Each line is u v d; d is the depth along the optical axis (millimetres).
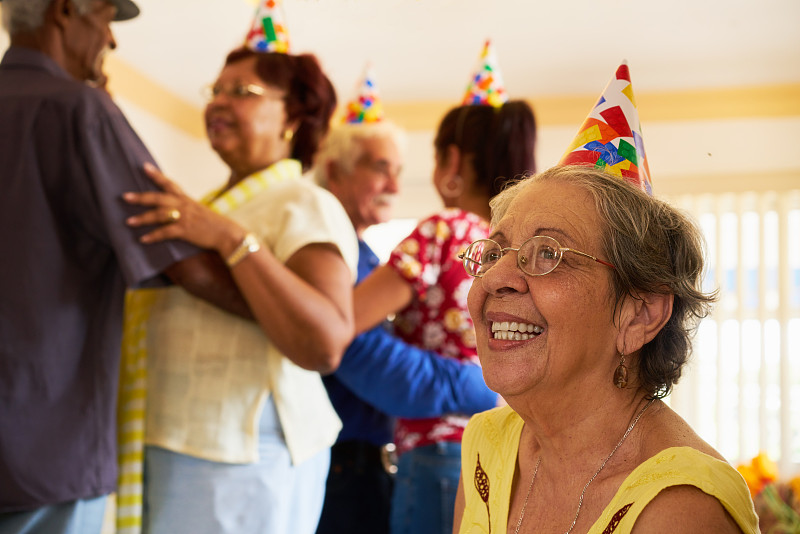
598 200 972
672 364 1002
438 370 1810
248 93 1710
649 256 961
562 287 952
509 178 1998
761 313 5406
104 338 1380
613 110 1079
